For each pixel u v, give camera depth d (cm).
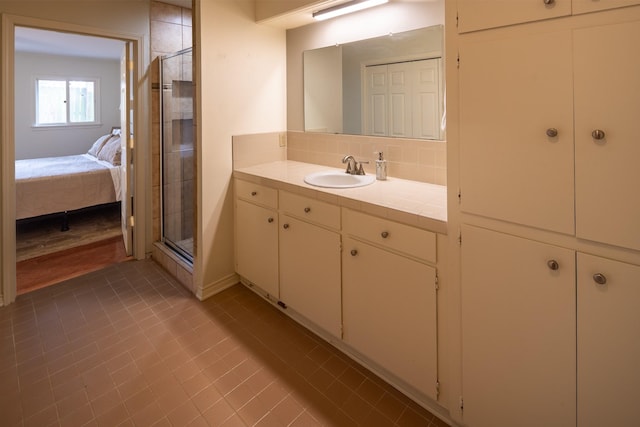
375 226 165
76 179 408
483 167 123
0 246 243
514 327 123
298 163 277
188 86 279
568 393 113
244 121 259
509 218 119
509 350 125
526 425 124
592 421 110
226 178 255
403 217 152
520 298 120
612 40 94
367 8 223
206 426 151
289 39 274
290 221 213
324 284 196
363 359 189
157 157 322
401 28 210
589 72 98
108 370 184
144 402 164
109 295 261
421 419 155
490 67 118
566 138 104
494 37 116
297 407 162
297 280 215
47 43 480
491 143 120
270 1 242
